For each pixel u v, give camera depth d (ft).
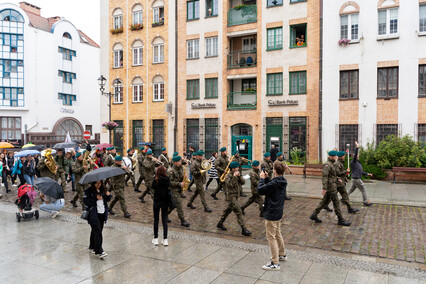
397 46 61.87
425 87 60.49
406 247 24.53
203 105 80.84
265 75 73.97
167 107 83.97
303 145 70.79
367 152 59.77
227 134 78.59
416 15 60.49
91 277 19.71
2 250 24.40
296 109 70.85
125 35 91.66
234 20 78.64
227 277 19.57
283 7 71.92
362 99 64.59
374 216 33.81
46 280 19.34
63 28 148.15
